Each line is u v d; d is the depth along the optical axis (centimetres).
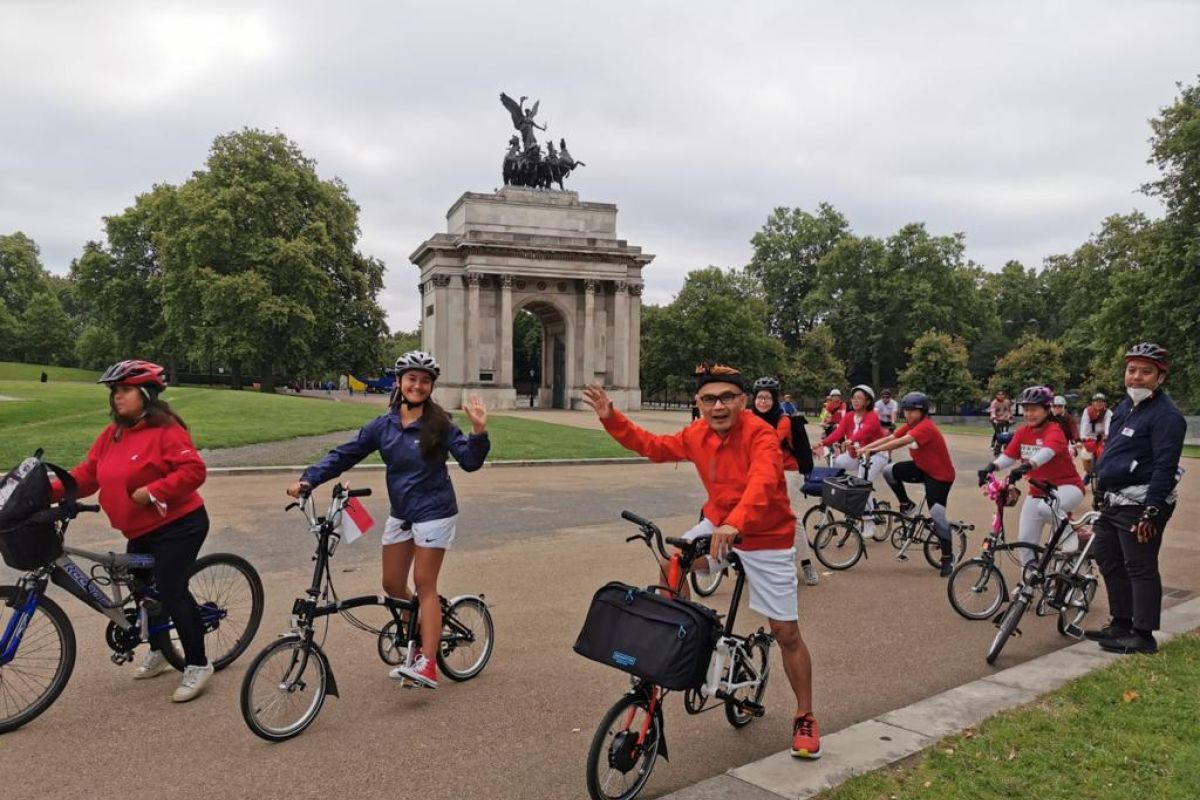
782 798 538
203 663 730
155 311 9131
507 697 738
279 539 1398
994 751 603
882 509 1419
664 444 644
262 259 7181
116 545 1318
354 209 8612
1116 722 657
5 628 666
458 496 1966
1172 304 4712
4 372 11456
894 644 920
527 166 7512
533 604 1038
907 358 11250
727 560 618
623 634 532
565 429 4228
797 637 609
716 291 9562
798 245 11888
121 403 704
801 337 10575
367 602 707
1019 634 954
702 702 615
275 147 7762
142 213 9138
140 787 562
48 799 543
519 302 7300
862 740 632
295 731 649
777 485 593
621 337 7444
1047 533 1680
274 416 3900
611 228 7462
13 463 2188
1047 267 12425
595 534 1510
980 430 6519
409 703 721
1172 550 1500
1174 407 875
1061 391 8444
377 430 733
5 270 13262
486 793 562
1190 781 553
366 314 8238
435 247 7131
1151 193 4969
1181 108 4750
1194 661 833
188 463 697
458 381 7181
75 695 727
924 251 10506
